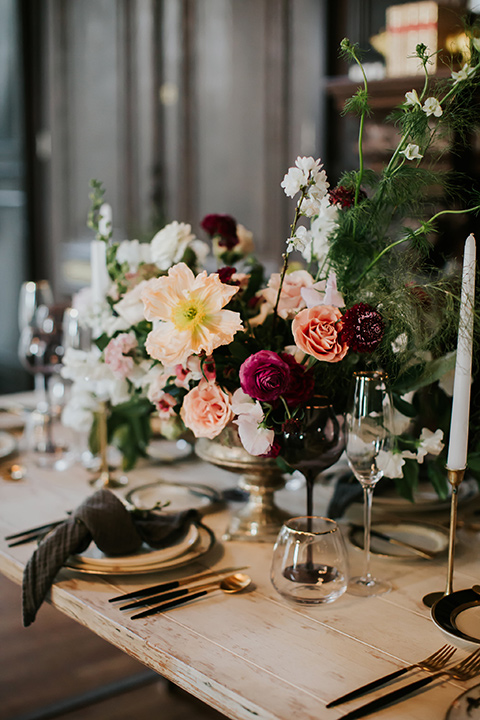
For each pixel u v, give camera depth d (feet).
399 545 4.05
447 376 3.88
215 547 4.09
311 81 10.93
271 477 4.23
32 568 3.65
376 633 3.19
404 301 3.48
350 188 3.68
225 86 12.17
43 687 7.07
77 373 4.80
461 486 4.80
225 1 11.98
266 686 2.80
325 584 3.36
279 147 11.51
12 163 15.75
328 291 3.49
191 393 3.71
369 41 10.22
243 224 12.25
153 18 12.99
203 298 3.41
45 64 15.07
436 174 3.62
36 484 5.08
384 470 3.49
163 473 5.35
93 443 5.23
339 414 3.82
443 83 3.60
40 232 15.81
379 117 8.64
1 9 15.26
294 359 3.54
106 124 14.11
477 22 3.76
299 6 10.94
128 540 3.80
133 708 6.89
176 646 3.09
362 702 2.70
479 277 3.51
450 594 3.30
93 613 3.39
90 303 5.11
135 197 13.82
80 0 14.17
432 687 2.80
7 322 16.33
